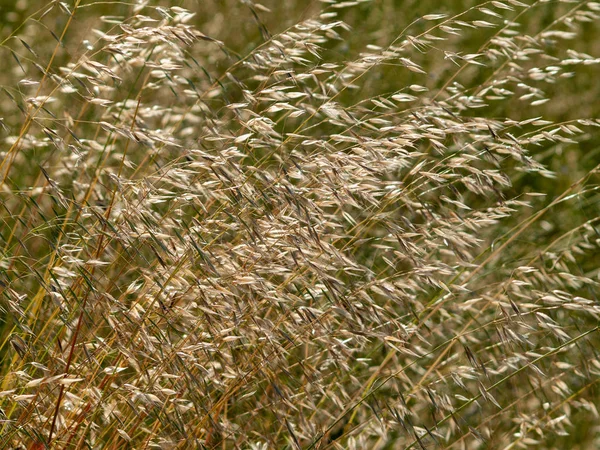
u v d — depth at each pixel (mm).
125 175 5508
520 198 7203
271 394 4441
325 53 8523
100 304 4023
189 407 3967
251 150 4266
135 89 6672
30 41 7820
